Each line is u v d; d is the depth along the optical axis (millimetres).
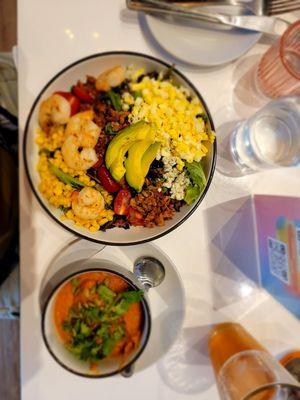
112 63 592
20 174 592
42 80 614
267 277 631
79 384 603
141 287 573
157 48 646
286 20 666
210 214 644
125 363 566
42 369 594
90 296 593
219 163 650
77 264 601
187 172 587
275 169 661
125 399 609
